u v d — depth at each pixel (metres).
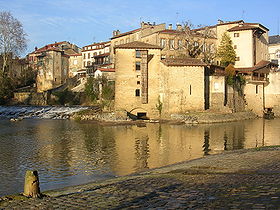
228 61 71.75
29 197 10.74
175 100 54.34
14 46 83.06
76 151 26.41
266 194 9.31
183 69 54.50
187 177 13.79
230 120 53.75
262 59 77.75
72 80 90.12
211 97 57.69
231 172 14.26
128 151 26.34
